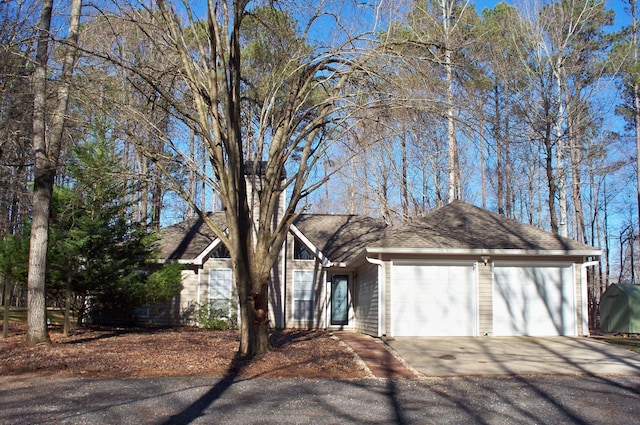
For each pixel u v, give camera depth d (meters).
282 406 8.30
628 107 30.11
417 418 7.82
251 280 12.58
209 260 21.95
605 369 11.91
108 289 17.92
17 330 16.86
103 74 14.33
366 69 12.59
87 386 9.47
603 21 26.27
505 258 17.55
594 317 33.03
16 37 13.28
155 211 27.11
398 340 16.03
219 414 7.75
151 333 17.61
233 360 11.92
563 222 26.19
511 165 34.25
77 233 16.91
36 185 13.69
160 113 15.27
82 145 17.31
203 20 14.52
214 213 24.95
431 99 12.43
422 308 17.19
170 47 13.07
